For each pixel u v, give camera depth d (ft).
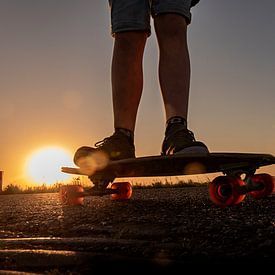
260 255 1.73
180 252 1.86
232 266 1.63
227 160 3.31
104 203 4.30
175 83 3.53
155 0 3.71
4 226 2.99
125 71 3.70
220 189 3.39
